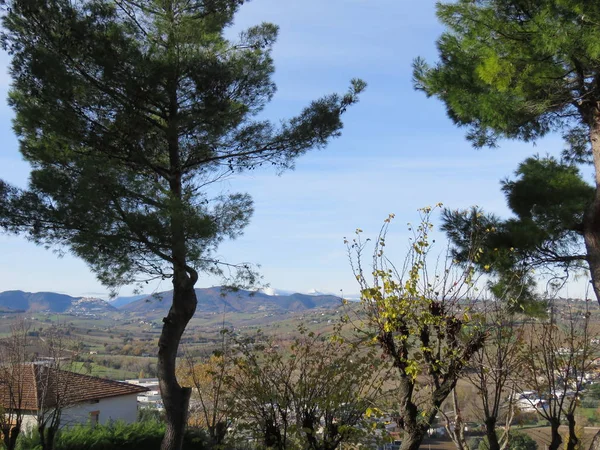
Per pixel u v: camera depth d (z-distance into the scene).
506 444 6.33
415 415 6.73
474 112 8.09
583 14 6.89
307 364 7.36
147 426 18.78
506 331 6.32
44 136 11.20
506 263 7.42
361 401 7.08
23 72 10.48
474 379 6.41
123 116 10.97
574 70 7.69
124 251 10.32
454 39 8.38
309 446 7.25
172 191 10.87
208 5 11.73
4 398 16.03
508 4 7.77
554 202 8.59
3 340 15.77
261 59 11.98
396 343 6.80
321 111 12.02
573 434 6.50
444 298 6.51
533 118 8.70
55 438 16.44
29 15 10.41
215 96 11.08
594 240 7.57
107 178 10.02
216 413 8.91
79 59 10.80
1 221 10.17
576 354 6.44
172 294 11.17
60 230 10.33
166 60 10.80
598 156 7.74
